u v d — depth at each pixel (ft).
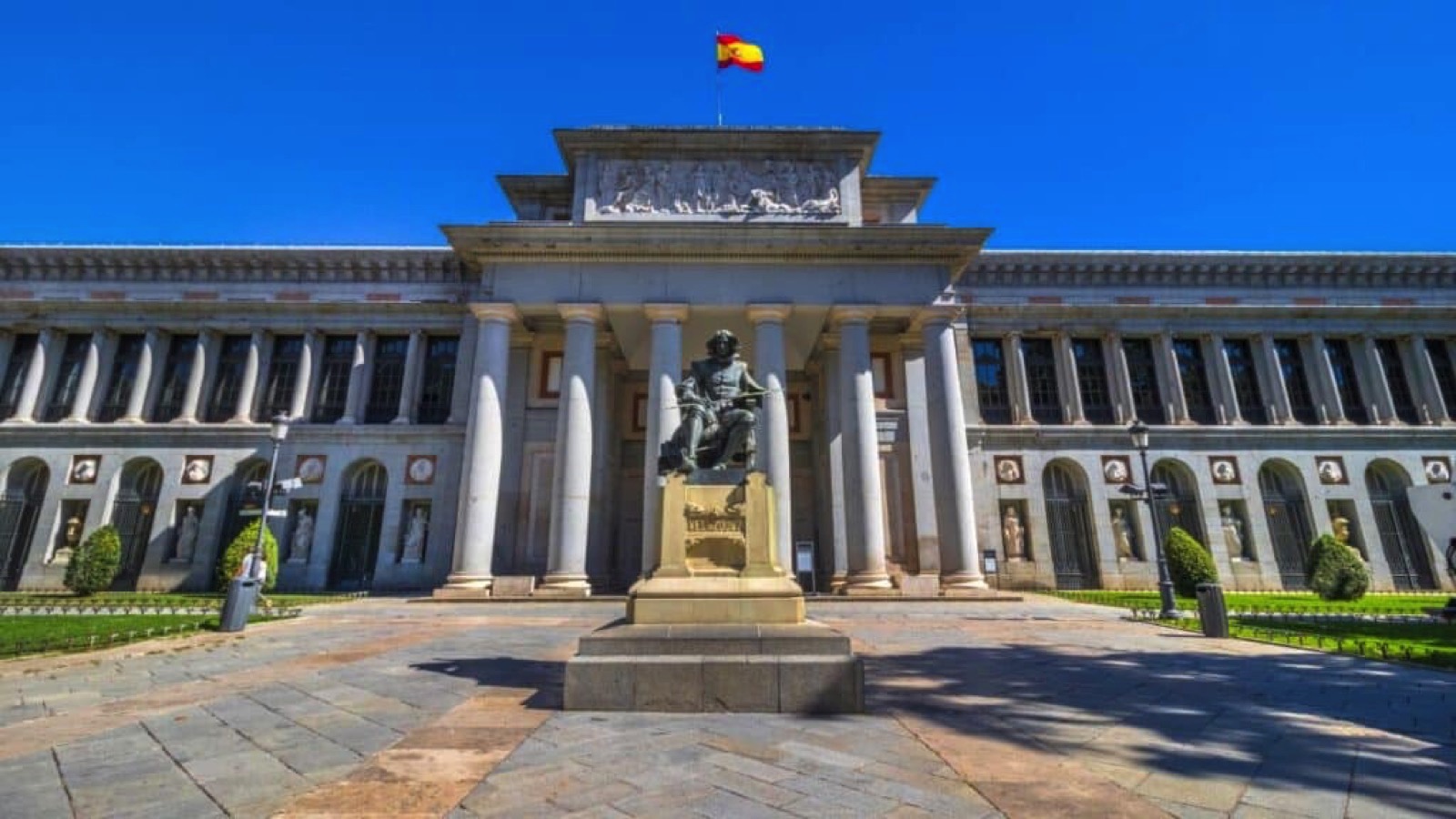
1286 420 106.83
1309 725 20.65
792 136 90.38
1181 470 105.50
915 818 13.10
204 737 18.99
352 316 106.73
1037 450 105.09
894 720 20.86
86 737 19.01
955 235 83.41
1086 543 103.45
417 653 35.60
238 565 79.92
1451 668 31.17
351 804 13.69
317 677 28.43
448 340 109.29
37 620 51.96
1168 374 108.88
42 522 96.37
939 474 79.56
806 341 94.79
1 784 14.98
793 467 103.81
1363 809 13.78
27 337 106.93
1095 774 15.81
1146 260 110.73
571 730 19.33
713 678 21.83
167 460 99.71
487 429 79.46
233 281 108.06
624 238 82.89
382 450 100.27
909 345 96.94
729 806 13.65
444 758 16.75
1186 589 79.05
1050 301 111.34
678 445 27.58
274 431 66.23
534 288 83.20
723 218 87.71
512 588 75.25
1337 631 47.29
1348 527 103.09
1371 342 111.14
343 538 98.94
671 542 25.52
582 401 79.36
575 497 76.89
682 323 82.17
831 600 71.92
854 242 83.41
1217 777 15.69
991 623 52.65
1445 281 113.70
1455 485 67.72
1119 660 34.04
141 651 36.70
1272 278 112.68
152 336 104.78
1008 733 19.49
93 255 106.32
